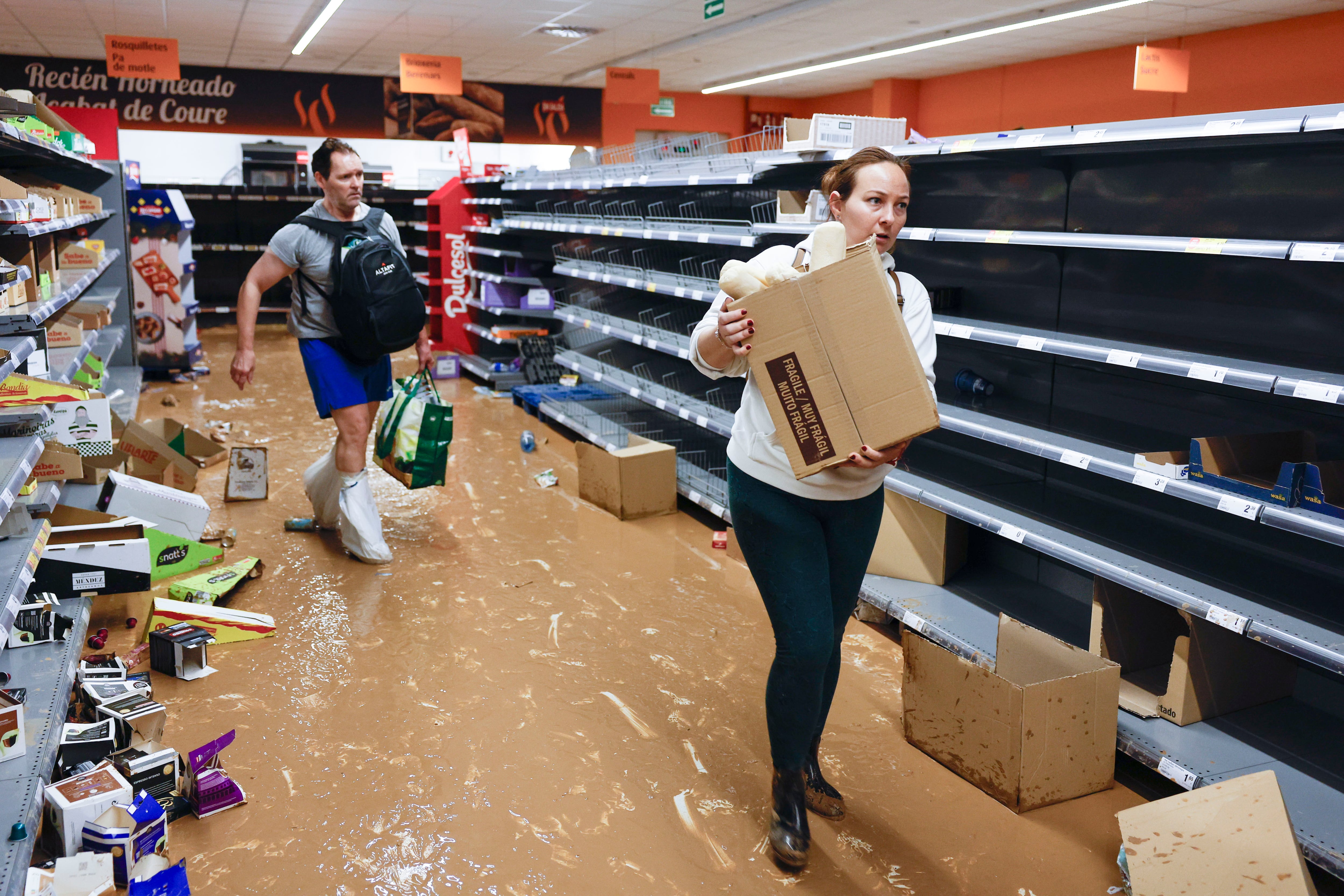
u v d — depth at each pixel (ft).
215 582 12.03
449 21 37.22
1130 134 8.30
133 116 45.06
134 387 21.97
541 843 7.30
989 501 10.58
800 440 6.14
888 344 5.81
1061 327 11.23
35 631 8.71
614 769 8.36
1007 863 7.13
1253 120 7.29
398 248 13.11
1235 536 9.44
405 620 11.53
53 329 14.26
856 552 6.90
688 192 19.75
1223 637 8.32
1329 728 8.30
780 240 15.16
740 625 11.52
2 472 7.75
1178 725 8.30
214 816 7.57
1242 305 9.57
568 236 25.64
